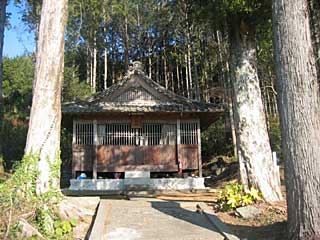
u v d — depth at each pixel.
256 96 9.50
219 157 23.27
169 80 36.72
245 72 9.58
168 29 34.44
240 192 8.88
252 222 7.50
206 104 17.17
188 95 31.75
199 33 27.72
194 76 31.84
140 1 34.69
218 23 10.24
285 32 5.58
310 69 5.43
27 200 6.59
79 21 31.73
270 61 20.53
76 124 16.91
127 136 17.02
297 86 5.39
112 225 6.99
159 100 17.69
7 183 6.62
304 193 5.17
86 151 16.72
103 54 38.66
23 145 22.55
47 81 7.46
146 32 37.28
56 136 7.44
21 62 34.31
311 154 5.19
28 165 6.91
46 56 7.55
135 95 17.72
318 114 5.34
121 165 16.69
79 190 14.90
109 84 38.66
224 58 25.17
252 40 9.84
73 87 27.89
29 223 6.29
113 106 16.80
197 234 6.55
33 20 20.89
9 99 31.58
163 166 16.80
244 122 9.30
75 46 32.56
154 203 9.27
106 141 16.91
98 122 16.95
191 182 15.92
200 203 9.20
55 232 6.41
